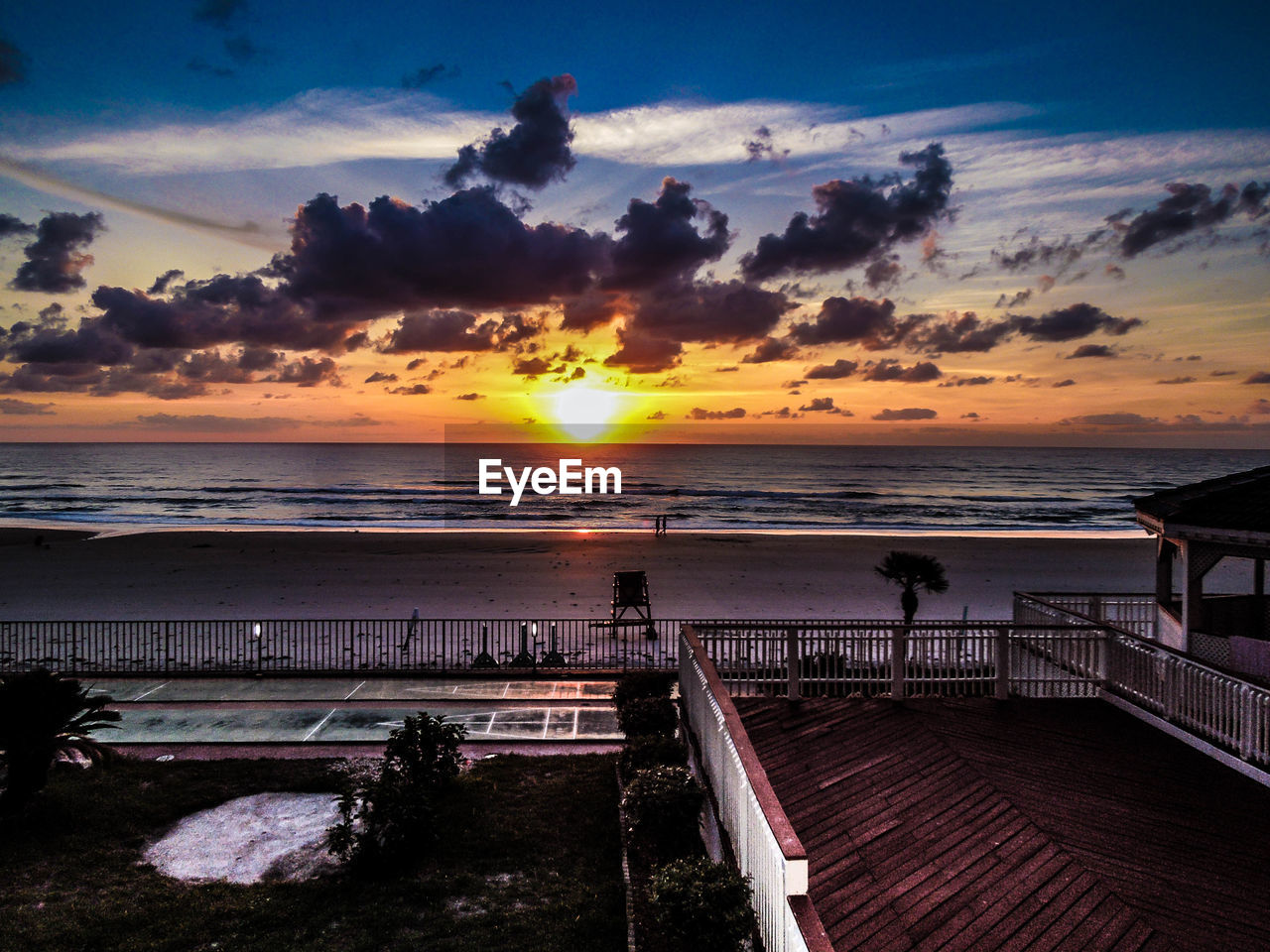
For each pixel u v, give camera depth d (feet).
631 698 38.45
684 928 16.44
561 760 36.24
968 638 31.71
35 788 29.86
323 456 616.80
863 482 370.53
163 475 387.75
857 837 20.56
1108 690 31.14
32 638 57.31
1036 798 22.65
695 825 24.54
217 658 58.59
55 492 287.89
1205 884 18.37
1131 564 121.08
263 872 26.63
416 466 475.72
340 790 32.99
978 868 19.06
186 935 22.70
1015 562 122.11
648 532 167.53
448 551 128.06
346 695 46.70
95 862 26.99
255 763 35.60
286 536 147.23
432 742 31.89
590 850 28.02
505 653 58.59
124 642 61.36
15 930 22.70
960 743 26.78
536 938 22.58
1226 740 24.98
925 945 16.15
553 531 166.30
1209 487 32.40
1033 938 16.37
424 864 26.99
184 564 112.16
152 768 34.81
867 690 32.45
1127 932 16.56
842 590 96.07
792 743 26.99
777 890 14.99
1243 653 27.55
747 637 32.76
